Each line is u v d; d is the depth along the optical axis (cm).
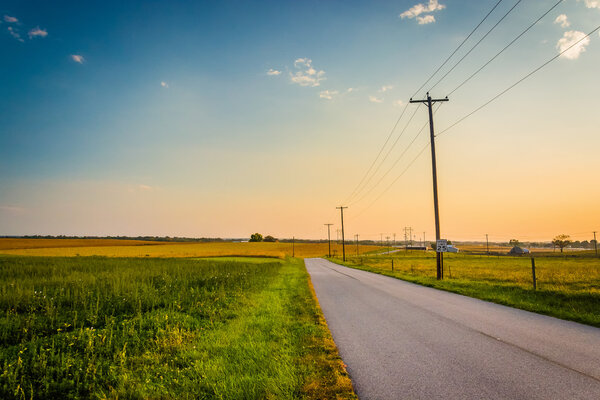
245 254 7338
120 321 855
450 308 1045
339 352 602
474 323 824
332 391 423
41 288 1309
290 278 2170
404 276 2295
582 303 1012
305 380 460
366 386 450
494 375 478
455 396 412
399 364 535
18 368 498
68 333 716
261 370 500
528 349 600
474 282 1719
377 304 1137
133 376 493
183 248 9619
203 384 451
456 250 11181
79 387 464
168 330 725
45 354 565
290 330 750
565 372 486
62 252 7300
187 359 566
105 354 606
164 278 1670
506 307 1056
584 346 614
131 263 3069
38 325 777
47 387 447
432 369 509
